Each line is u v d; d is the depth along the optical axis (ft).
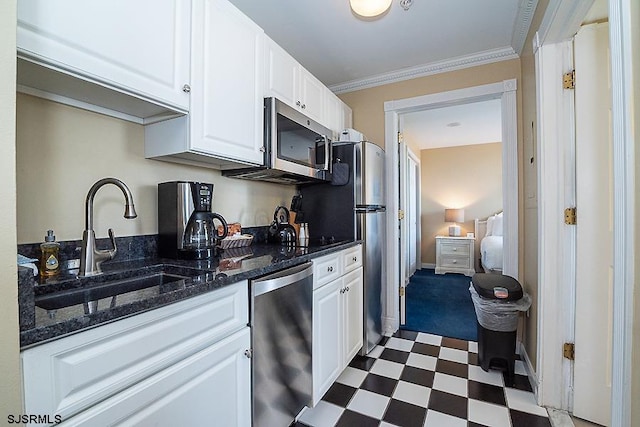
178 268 4.07
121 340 2.47
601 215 4.96
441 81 8.57
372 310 7.77
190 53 4.12
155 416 2.71
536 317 5.96
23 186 3.44
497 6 6.04
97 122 4.12
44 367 2.02
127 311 2.45
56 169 3.72
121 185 3.63
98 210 4.13
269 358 4.13
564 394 5.31
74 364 2.18
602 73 4.92
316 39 7.17
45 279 3.31
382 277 8.61
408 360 7.18
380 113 9.38
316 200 7.95
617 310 2.70
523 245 7.50
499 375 6.45
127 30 3.38
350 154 7.68
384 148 9.28
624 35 2.58
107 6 3.20
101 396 2.33
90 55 3.06
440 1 5.88
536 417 5.14
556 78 5.30
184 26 4.04
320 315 5.47
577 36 5.07
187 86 4.08
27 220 3.47
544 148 5.38
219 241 5.31
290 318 4.56
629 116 2.56
